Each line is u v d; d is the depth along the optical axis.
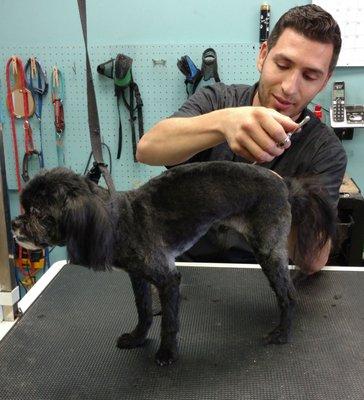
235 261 1.31
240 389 0.71
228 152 1.21
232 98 1.33
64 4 2.01
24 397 0.69
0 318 0.94
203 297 1.01
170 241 0.74
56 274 1.12
